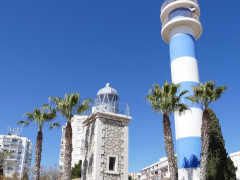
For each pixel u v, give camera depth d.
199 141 24.03
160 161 92.38
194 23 29.30
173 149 18.48
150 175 95.00
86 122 27.00
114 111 26.38
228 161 23.16
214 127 24.39
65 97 23.02
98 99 27.05
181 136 24.67
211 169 22.34
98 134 23.70
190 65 27.31
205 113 19.14
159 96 20.17
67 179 19.98
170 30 30.45
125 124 26.00
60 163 78.56
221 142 23.77
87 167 24.00
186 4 30.19
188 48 28.25
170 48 29.69
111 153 23.78
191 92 25.62
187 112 24.89
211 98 19.14
